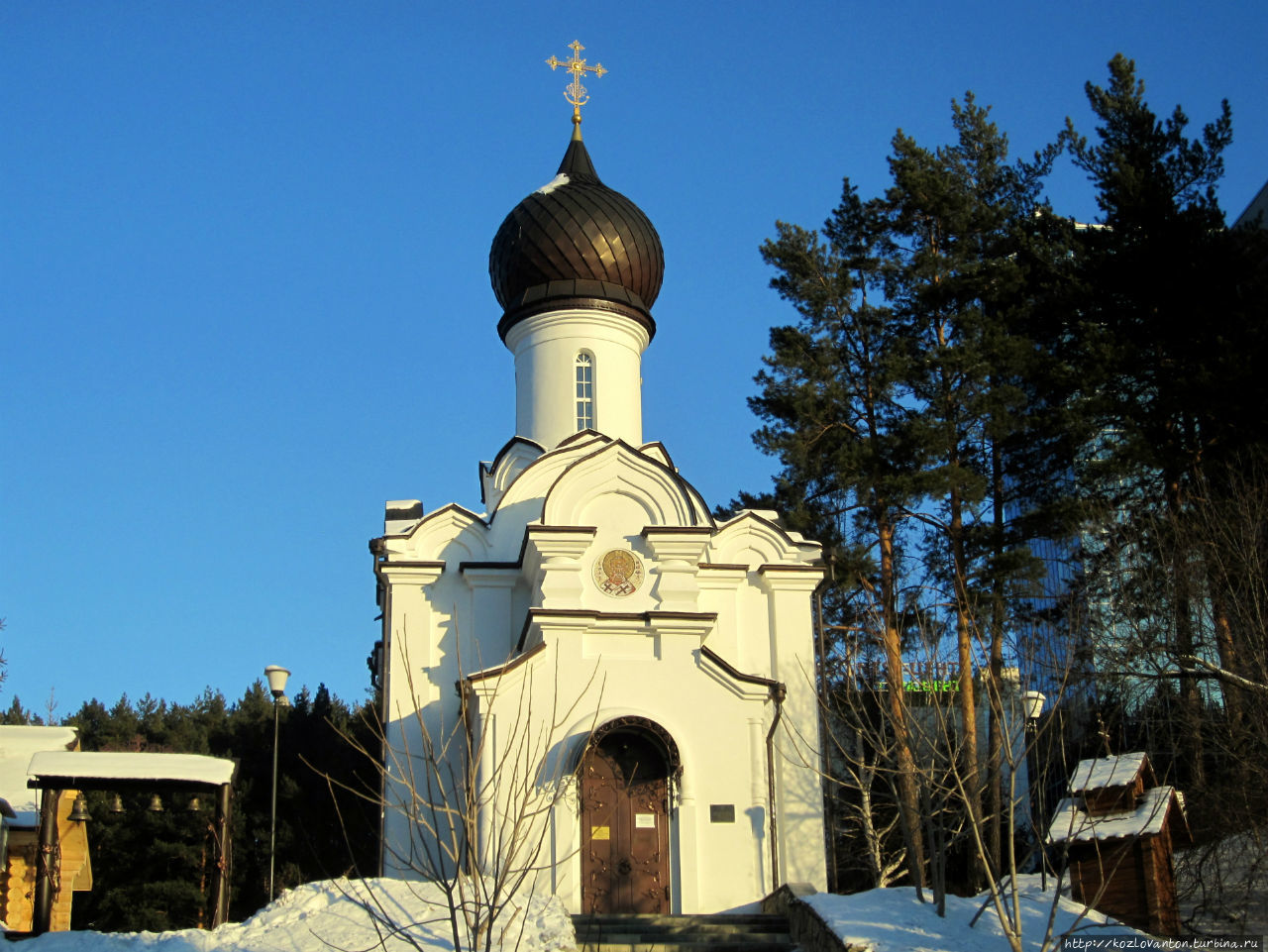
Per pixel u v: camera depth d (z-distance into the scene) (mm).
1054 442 32062
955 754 17688
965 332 33094
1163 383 30812
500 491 30016
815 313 36031
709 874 23312
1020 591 30281
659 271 32594
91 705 49812
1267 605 24453
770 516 28297
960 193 34688
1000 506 32719
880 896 19109
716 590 27203
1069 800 18641
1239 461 27344
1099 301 32500
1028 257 33906
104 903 34156
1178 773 25609
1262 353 29484
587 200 31812
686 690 24391
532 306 31188
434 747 25688
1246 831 20656
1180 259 31609
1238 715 23453
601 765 23906
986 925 17609
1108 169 33562
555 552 25266
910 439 31578
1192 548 26391
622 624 24672
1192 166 33344
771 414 35906
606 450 26109
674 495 25969
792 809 25484
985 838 26328
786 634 26938
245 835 35844
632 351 31625
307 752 38156
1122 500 31047
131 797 35375
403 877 24281
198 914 34219
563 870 22797
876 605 30938
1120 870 17906
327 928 17703
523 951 16859
